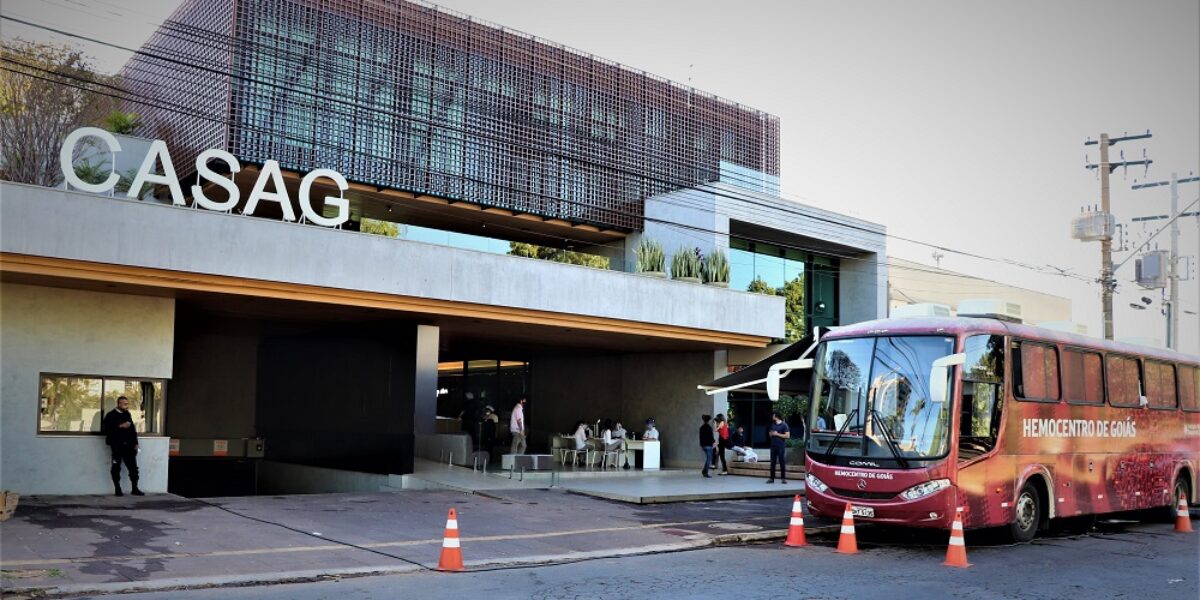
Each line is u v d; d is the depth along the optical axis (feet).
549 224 109.09
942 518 47.98
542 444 119.03
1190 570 45.68
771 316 97.19
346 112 92.89
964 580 40.78
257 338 100.27
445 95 99.96
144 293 63.57
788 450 95.30
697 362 102.94
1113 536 60.03
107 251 57.00
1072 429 57.47
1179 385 70.79
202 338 97.35
